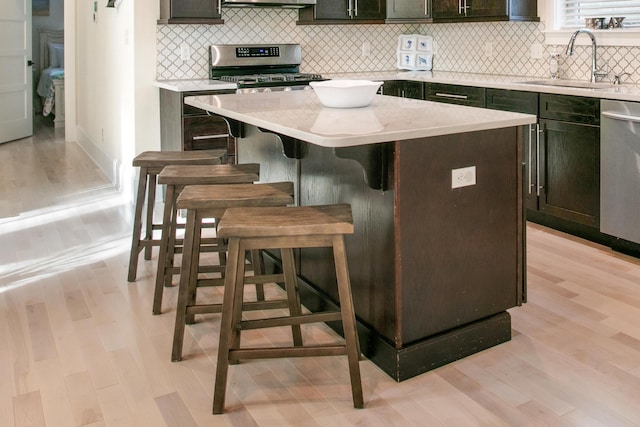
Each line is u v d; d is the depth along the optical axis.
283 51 5.18
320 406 2.03
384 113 2.51
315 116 2.43
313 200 2.68
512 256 2.45
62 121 8.80
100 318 2.71
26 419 1.96
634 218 3.35
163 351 2.42
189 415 1.99
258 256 2.66
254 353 2.01
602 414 1.96
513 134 2.37
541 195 3.96
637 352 2.35
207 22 4.54
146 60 4.62
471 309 2.36
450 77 4.96
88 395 2.10
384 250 2.19
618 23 4.05
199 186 2.49
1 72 7.29
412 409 2.01
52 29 10.01
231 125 3.37
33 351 2.41
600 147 3.49
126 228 4.11
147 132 4.71
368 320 2.34
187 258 2.31
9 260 3.48
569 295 2.90
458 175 2.23
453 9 4.91
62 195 5.01
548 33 4.55
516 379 2.18
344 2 5.14
